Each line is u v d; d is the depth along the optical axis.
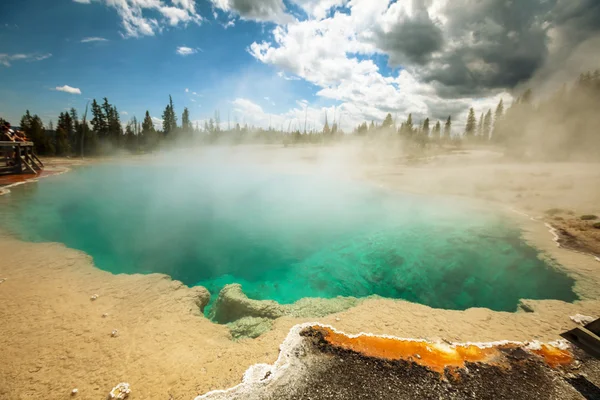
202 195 17.44
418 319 4.63
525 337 4.18
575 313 4.86
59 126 37.56
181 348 3.87
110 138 41.72
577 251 7.66
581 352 3.85
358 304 5.33
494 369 3.52
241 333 4.45
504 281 7.03
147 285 5.52
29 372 3.34
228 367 3.54
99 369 3.43
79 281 5.57
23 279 5.52
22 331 4.04
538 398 3.12
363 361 3.63
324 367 3.52
